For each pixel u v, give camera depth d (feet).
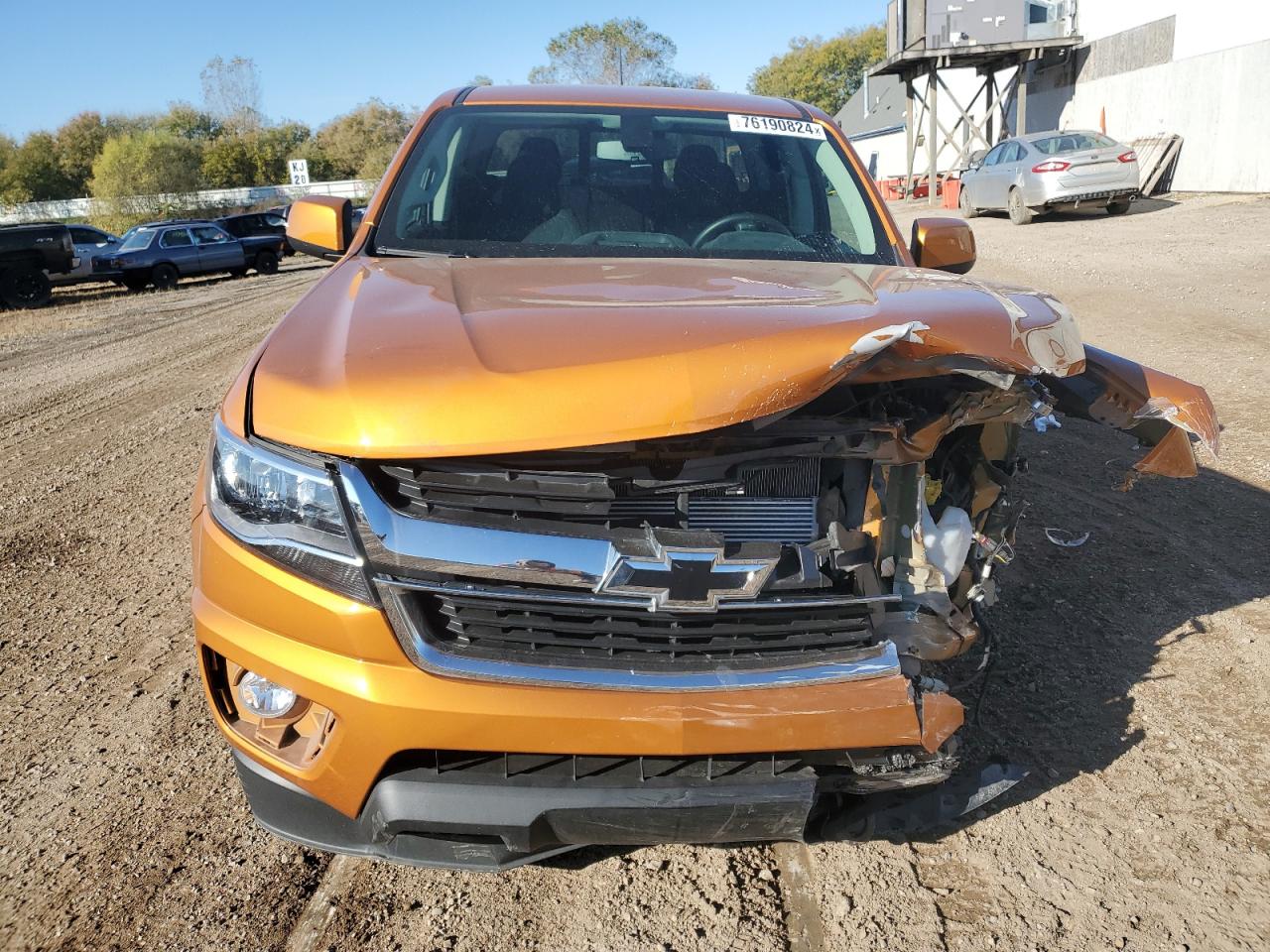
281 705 6.60
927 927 7.32
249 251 80.18
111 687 11.24
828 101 262.67
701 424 5.88
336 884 7.96
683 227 10.34
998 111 90.58
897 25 87.86
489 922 7.50
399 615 6.13
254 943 7.33
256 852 8.36
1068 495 15.84
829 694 6.35
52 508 18.15
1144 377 8.50
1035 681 10.46
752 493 6.83
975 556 8.39
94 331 47.09
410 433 5.87
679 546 6.18
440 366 6.18
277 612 6.31
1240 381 21.06
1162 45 68.90
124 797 9.14
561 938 7.33
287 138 243.40
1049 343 7.21
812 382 6.12
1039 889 7.68
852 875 7.90
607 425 5.83
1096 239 47.62
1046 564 13.32
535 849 6.42
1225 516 14.56
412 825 6.26
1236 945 7.09
